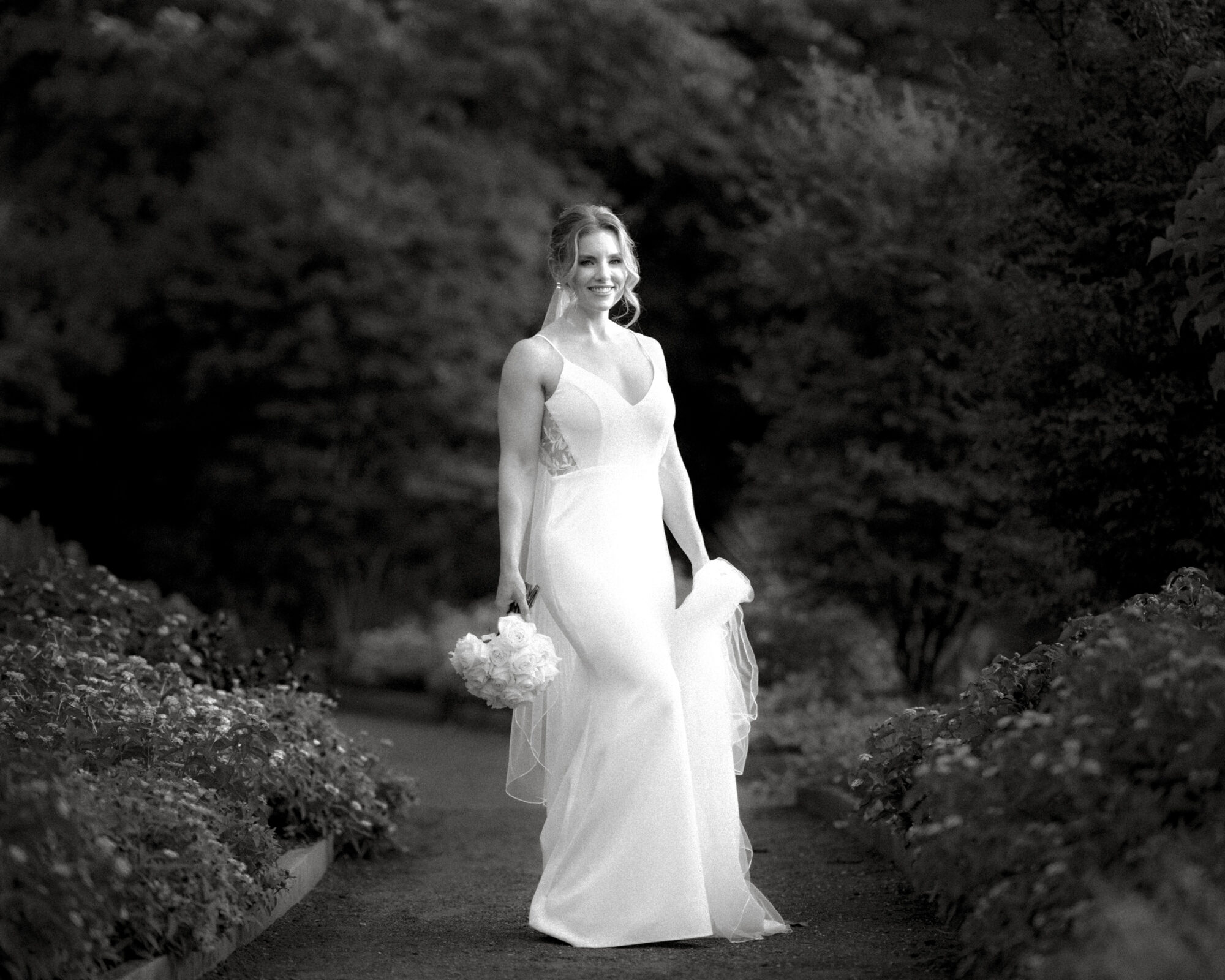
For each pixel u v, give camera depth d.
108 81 20.98
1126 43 6.95
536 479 5.41
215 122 21.56
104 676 6.13
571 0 20.39
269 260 20.50
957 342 10.20
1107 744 3.82
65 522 23.00
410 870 6.97
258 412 21.39
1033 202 7.38
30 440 22.42
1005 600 8.49
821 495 11.38
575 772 5.12
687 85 20.64
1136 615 4.87
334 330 20.70
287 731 6.71
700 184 21.55
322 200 20.36
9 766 4.00
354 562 22.16
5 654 6.21
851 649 13.20
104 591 7.98
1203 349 6.88
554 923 5.02
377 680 18.20
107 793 4.46
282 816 6.64
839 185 11.69
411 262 20.92
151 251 21.08
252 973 4.62
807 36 20.42
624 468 5.31
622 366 5.38
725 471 21.77
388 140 21.06
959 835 3.92
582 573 5.17
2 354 19.80
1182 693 3.74
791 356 12.13
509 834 8.23
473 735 14.77
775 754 11.23
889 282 11.35
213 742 5.52
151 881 4.20
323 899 6.05
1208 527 6.82
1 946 3.50
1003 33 7.43
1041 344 7.20
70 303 21.12
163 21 20.73
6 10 21.77
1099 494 7.19
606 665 5.09
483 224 21.06
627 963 4.66
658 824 4.99
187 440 22.66
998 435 7.49
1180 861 3.39
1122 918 3.13
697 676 5.26
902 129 11.80
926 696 11.62
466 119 22.23
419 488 21.03
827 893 6.00
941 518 11.55
